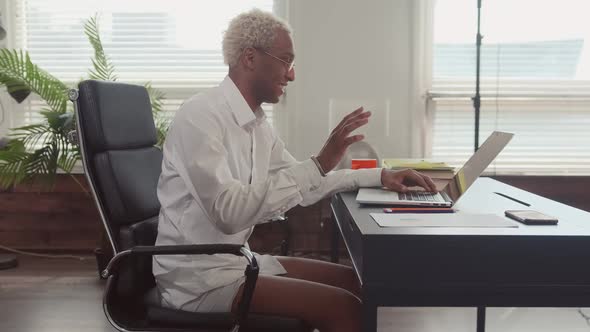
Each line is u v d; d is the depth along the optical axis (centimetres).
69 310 284
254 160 168
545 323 266
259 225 374
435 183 194
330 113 369
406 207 156
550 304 117
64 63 399
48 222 392
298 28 374
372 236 117
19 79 343
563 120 371
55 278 339
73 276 343
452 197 171
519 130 373
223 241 153
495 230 122
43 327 262
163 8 391
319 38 374
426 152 378
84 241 392
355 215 143
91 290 316
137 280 155
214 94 159
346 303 139
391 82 375
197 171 142
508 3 368
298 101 379
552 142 373
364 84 376
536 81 370
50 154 346
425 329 260
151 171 171
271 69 156
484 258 117
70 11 396
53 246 393
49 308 288
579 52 368
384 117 367
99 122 152
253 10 159
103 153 153
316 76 377
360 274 123
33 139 399
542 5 366
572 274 117
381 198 162
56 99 350
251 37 154
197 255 150
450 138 377
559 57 368
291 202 146
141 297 157
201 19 390
